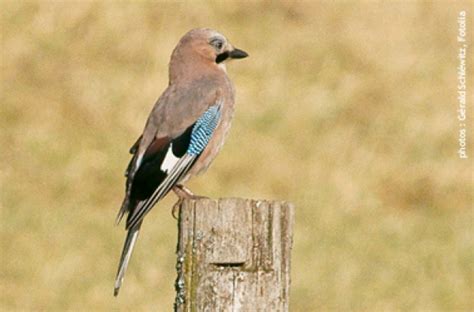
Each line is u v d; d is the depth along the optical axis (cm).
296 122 1867
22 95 1892
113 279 1499
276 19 2173
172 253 1535
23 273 1509
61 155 1745
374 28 2148
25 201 1655
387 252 1600
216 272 759
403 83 2003
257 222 760
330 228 1644
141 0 2123
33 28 2042
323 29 2147
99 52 2017
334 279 1527
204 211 760
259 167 1758
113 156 1748
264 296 758
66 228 1600
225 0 2177
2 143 1778
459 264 1586
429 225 1673
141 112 1864
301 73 2019
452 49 2116
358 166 1784
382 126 1881
